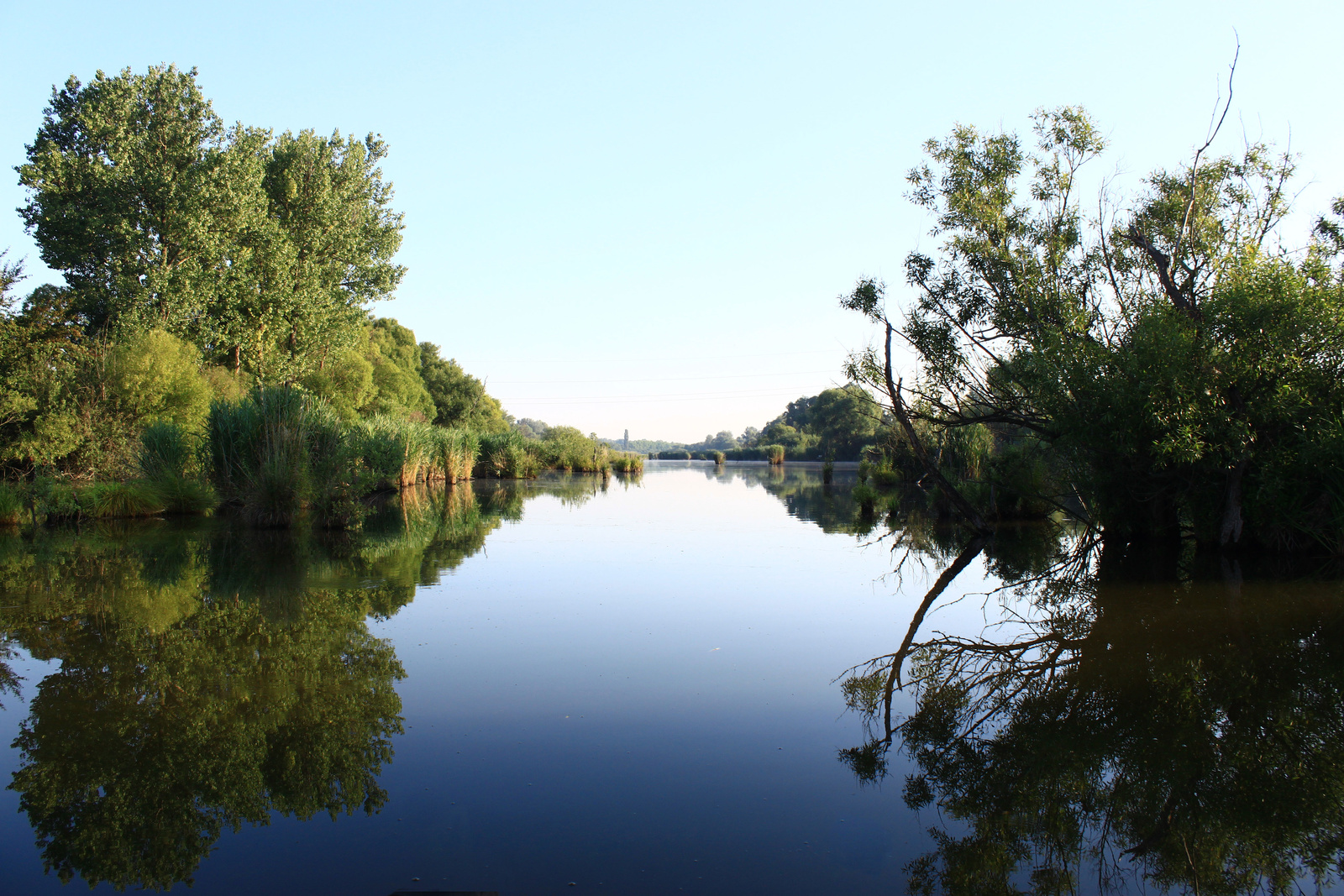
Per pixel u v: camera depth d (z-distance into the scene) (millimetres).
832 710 5273
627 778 4156
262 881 3156
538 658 6398
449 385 60750
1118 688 5641
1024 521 17688
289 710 5125
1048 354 11727
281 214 27891
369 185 31578
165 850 3391
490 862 3293
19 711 5055
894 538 14820
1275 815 3865
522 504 22125
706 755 4492
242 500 16000
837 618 8031
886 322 15227
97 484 15812
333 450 15797
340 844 3453
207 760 4348
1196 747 4617
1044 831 3709
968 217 14547
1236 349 9953
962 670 6195
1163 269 11547
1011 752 4570
